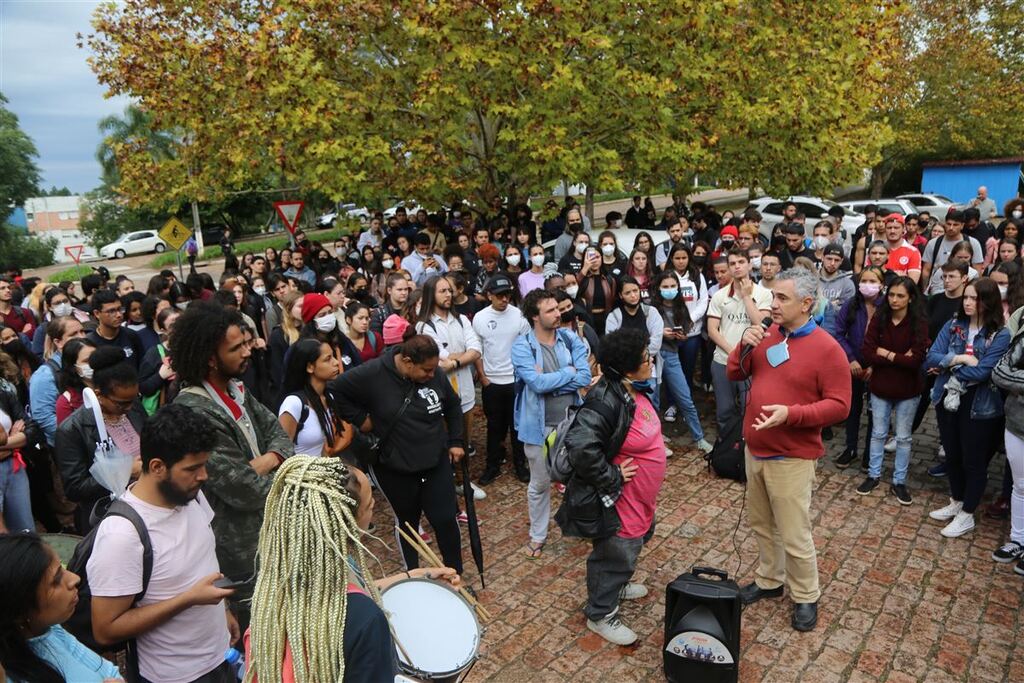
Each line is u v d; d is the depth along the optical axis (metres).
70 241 77.25
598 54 10.33
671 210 13.84
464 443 4.48
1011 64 25.97
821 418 3.70
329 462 1.87
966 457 4.85
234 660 2.72
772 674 3.66
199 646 2.55
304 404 4.11
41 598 1.95
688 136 11.22
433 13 9.53
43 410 5.10
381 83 10.44
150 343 6.22
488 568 4.81
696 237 10.98
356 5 9.73
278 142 10.15
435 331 5.79
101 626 2.32
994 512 5.18
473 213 13.73
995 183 28.42
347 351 5.91
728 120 11.19
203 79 11.00
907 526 5.10
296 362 4.11
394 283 6.91
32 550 1.96
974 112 26.38
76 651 2.10
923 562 4.63
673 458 6.55
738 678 3.63
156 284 7.86
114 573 2.30
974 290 4.80
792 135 11.73
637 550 3.83
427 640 2.23
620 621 4.02
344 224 12.72
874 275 5.54
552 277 6.88
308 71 9.80
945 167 29.64
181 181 12.20
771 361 3.89
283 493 1.79
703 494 5.75
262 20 10.34
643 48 10.59
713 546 4.95
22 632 1.96
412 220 13.91
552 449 3.81
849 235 13.72
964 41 26.11
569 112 10.47
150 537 2.38
